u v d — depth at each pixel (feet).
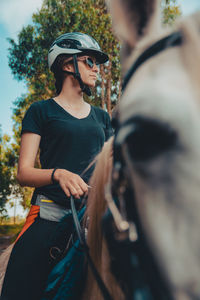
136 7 2.25
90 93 5.47
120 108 2.04
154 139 1.77
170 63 1.93
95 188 3.35
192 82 1.76
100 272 3.23
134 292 2.03
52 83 31.42
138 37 2.29
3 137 56.75
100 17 28.19
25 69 30.22
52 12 29.17
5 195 58.29
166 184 1.72
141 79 1.97
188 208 1.66
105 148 3.29
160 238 1.71
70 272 3.49
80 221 3.84
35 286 4.10
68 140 4.88
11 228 59.52
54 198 4.64
